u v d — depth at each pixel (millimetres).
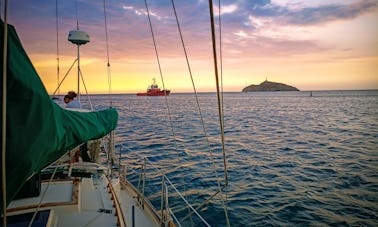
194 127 30391
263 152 17516
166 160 14805
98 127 2451
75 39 5945
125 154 16344
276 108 67125
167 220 4438
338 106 73125
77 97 6562
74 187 4297
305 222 8016
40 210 3469
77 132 2027
